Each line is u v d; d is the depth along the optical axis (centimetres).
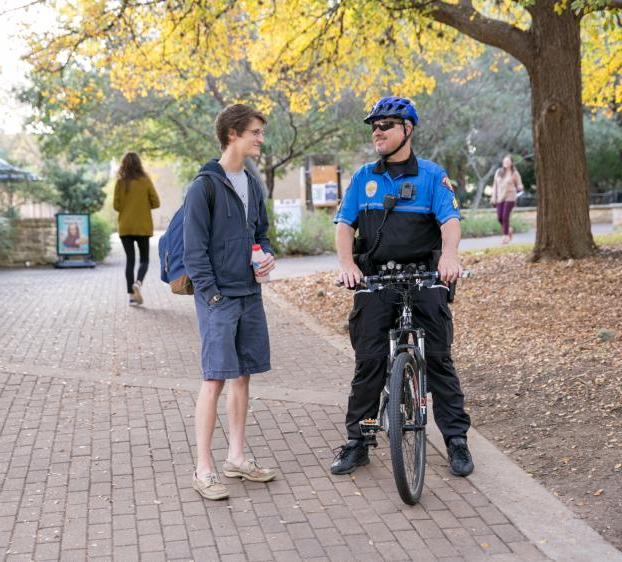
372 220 470
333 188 2623
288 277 1381
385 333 474
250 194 461
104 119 2116
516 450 507
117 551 388
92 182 2417
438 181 462
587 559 369
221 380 454
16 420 589
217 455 516
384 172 468
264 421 577
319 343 835
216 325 446
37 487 466
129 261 1112
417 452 448
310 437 545
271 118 2059
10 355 805
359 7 1033
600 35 1365
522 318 837
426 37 1380
